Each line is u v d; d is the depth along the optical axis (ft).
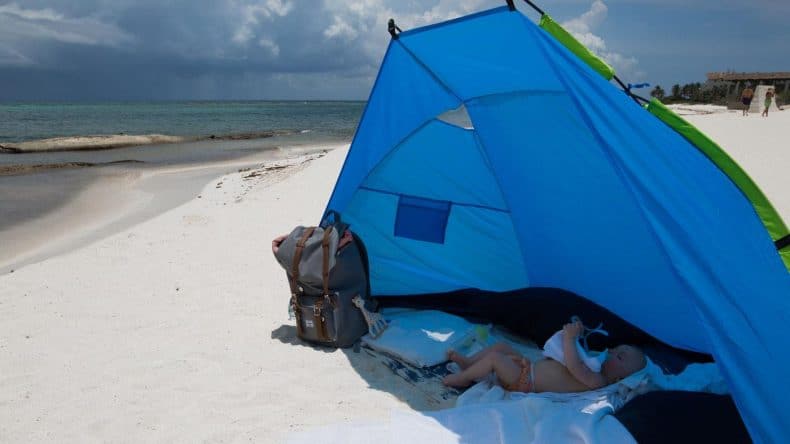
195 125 160.56
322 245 14.76
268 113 297.74
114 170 62.34
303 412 12.13
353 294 15.26
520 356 12.87
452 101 15.99
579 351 11.94
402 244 18.07
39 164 65.82
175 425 11.71
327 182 42.52
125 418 12.00
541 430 10.36
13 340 16.02
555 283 16.66
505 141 15.76
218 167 64.85
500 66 13.71
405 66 15.16
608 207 14.65
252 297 19.33
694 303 8.90
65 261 24.09
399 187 17.62
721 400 10.52
